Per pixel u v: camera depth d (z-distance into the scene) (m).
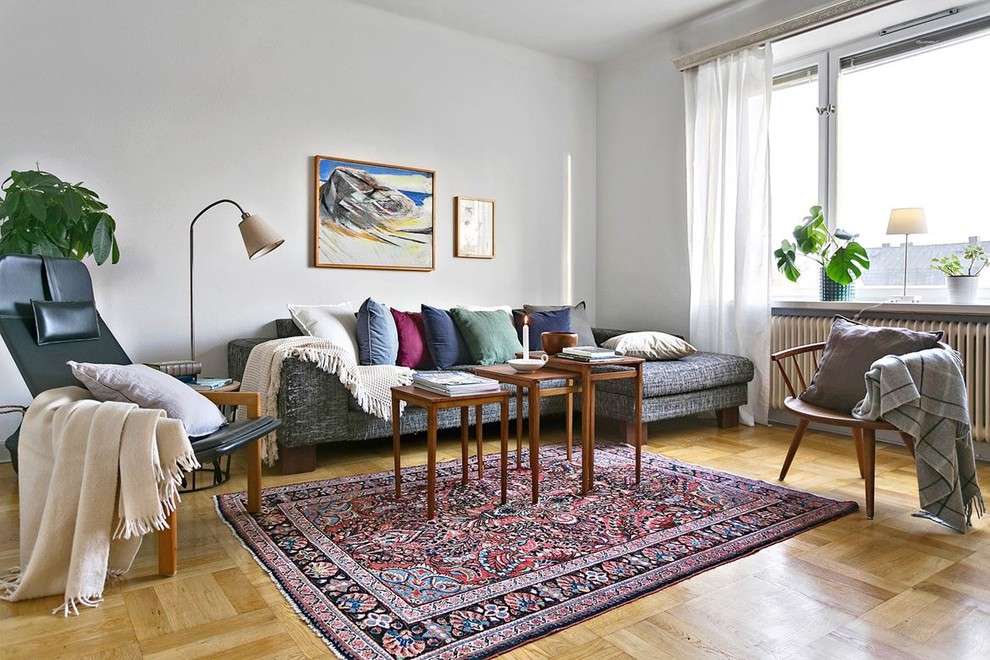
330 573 1.93
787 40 3.95
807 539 2.22
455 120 4.55
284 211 3.91
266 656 1.49
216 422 2.23
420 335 3.98
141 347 3.51
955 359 2.43
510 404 3.67
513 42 4.75
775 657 1.48
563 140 5.12
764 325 4.06
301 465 3.07
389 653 1.49
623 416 3.61
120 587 1.85
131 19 3.43
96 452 1.79
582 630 1.61
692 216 4.44
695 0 4.06
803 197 4.29
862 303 3.71
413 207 4.37
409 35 4.32
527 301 4.97
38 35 3.20
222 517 2.42
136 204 3.47
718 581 1.89
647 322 4.96
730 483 2.85
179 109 3.58
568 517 2.41
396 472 2.65
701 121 4.36
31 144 3.20
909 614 1.69
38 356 2.24
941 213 3.67
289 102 3.91
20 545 1.95
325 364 3.06
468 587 1.84
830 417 2.56
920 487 2.36
